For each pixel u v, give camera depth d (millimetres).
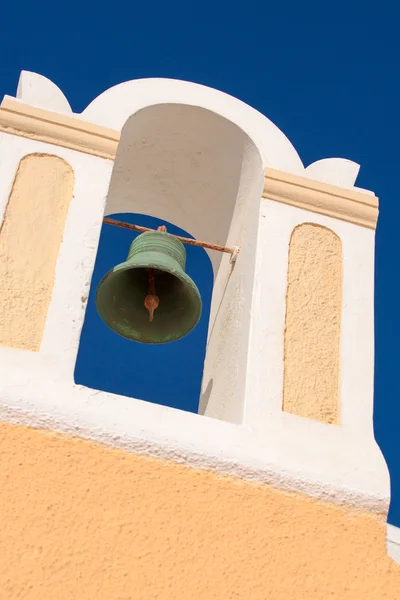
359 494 5887
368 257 7227
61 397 5746
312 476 5883
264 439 5984
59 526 5273
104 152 7031
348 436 6207
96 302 7414
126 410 5809
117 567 5207
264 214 7191
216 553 5410
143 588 5176
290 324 6672
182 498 5566
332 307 6871
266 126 7727
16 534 5191
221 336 7441
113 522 5363
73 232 6574
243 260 7332
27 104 7074
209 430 5906
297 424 6160
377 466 6055
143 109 7465
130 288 7609
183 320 7488
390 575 5609
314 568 5520
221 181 7988
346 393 6453
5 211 6562
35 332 6059
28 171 6801
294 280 6910
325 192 7410
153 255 7348
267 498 5727
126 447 5676
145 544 5332
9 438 5531
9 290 6219
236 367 6684
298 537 5617
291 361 6496
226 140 7758
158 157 8016
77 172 6879
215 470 5746
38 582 5059
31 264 6367
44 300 6223
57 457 5531
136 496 5500
